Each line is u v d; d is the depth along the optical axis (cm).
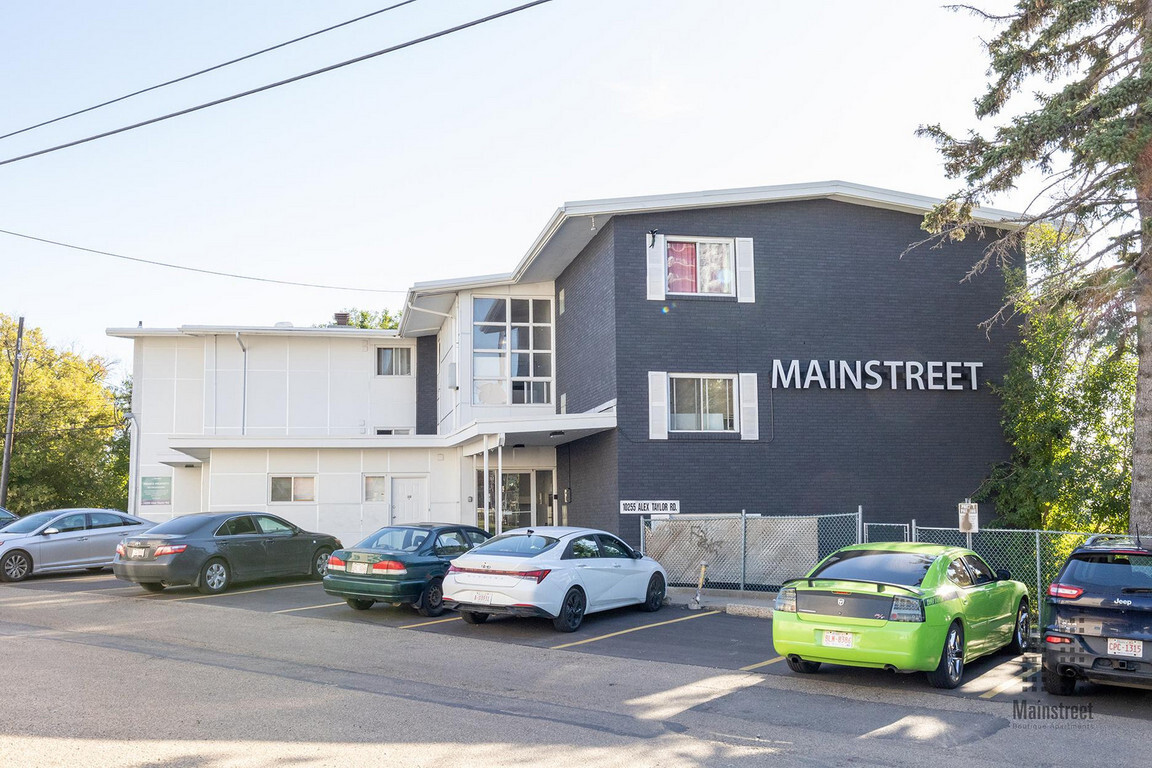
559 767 679
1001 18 1568
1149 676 861
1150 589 885
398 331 3228
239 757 688
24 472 4094
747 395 2091
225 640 1259
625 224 2078
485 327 2552
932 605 962
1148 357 1423
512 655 1163
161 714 817
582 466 2292
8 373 4291
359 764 676
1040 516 2083
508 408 2530
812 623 991
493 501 2583
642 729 801
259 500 2534
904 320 2188
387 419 3325
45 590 1850
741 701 918
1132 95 1351
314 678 997
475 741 746
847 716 859
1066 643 909
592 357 2214
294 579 2070
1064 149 1482
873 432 2142
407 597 1472
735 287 2119
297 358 3297
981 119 1608
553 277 2578
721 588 1884
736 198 2095
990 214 2197
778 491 2080
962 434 2183
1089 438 2036
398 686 963
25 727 758
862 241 2192
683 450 2045
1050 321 1939
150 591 1834
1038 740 777
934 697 941
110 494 4519
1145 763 712
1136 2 1454
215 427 3212
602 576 1438
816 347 2138
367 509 2589
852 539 2092
